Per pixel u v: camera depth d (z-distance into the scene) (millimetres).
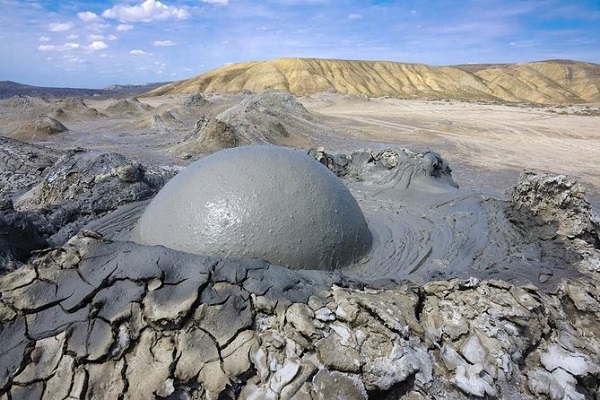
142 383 3324
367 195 8055
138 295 3691
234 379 3447
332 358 3553
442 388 3611
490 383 3668
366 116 32562
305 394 3393
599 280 4922
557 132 25484
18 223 5121
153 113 32250
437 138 23469
